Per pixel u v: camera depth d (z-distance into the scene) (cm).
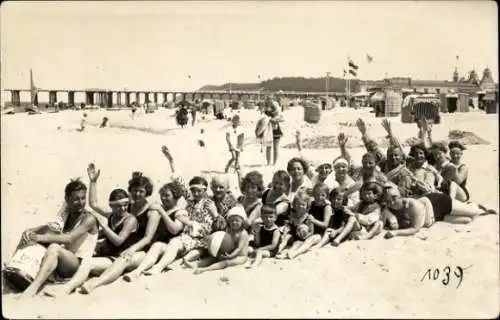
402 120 831
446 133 848
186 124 757
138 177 592
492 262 645
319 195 663
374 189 705
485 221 766
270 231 628
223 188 632
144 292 526
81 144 695
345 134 791
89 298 508
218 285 551
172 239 592
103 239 589
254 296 532
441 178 799
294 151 771
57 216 563
